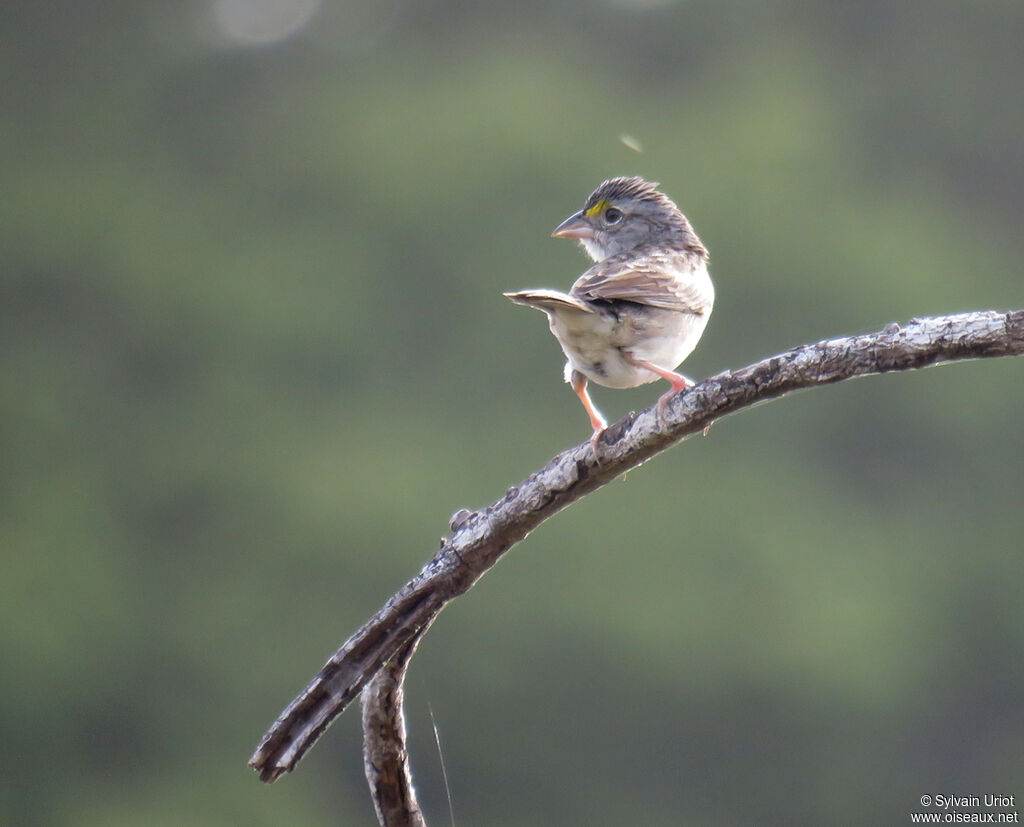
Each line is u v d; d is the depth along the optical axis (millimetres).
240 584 18641
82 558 18953
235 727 17719
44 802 17328
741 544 16906
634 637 16047
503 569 16344
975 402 18781
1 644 18109
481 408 20703
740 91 24391
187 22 26672
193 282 21969
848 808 16141
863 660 16094
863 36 25469
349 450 19828
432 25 27375
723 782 16172
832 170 23141
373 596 17891
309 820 15922
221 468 19938
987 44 24891
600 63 25969
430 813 15344
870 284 20859
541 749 16156
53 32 26031
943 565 17984
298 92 25953
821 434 18828
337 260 22172
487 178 22453
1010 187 24062
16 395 21094
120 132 25141
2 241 22516
